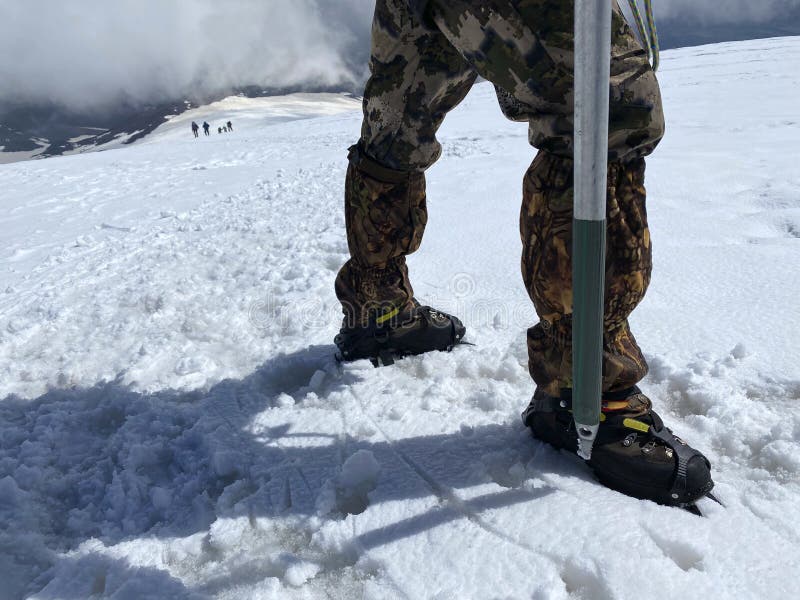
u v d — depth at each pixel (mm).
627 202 956
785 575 843
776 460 1106
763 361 1421
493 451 1190
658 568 856
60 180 6531
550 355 1082
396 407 1391
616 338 1043
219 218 3893
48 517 1178
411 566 922
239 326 2020
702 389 1334
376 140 1380
